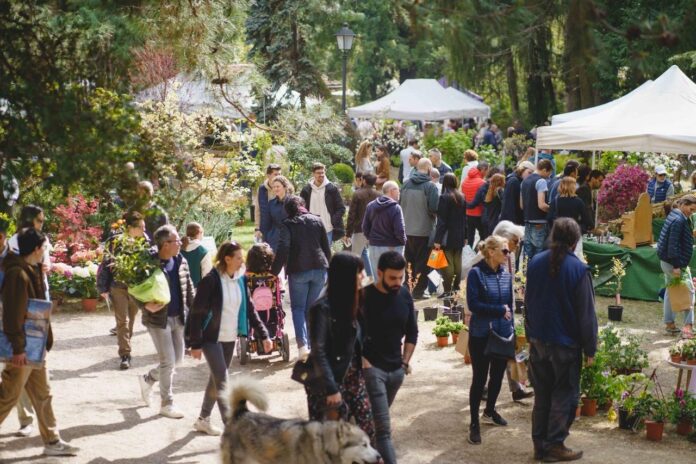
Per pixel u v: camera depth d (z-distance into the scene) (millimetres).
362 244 12945
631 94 17312
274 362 9891
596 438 7570
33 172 6234
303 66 26406
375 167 16938
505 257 7340
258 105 16172
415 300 13375
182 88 13656
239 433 5648
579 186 13953
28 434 7348
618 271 12352
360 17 35875
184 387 8953
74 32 6387
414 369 9789
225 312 7125
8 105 5891
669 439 7582
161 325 7781
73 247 12898
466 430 7773
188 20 7965
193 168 14461
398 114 28891
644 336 11258
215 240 15234
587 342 6707
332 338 5551
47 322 6492
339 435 5121
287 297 13375
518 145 28234
